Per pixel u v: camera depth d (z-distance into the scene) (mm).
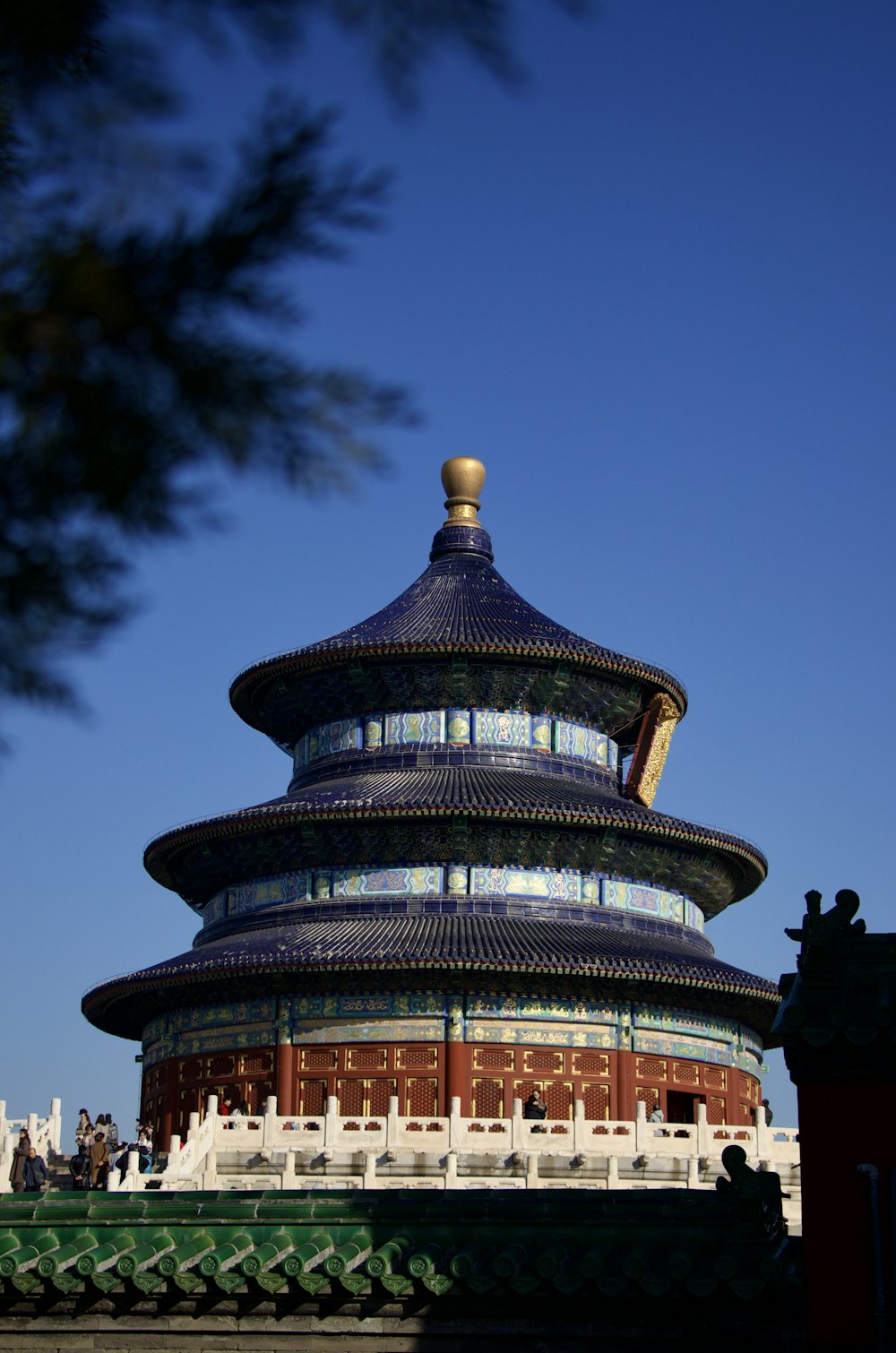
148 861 91062
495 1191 36094
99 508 11812
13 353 11508
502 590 96750
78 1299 32281
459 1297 31250
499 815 82125
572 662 89688
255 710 96438
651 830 84500
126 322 11586
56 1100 71125
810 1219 28703
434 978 78125
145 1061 86938
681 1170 63906
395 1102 63938
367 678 89812
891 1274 28125
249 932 84938
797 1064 29422
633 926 85250
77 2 11742
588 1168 62812
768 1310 30375
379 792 84188
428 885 83625
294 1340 31750
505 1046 77750
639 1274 30531
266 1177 61875
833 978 29703
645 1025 80375
